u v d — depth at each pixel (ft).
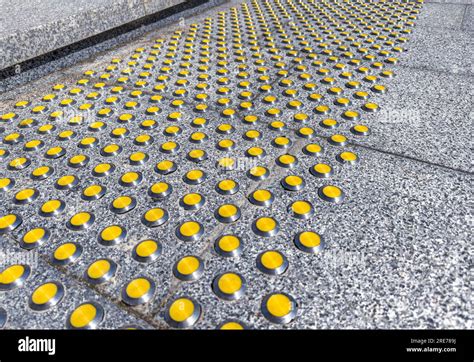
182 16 18.51
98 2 14.03
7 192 7.27
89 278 5.35
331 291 5.05
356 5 19.21
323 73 11.58
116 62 13.30
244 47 14.20
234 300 4.98
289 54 13.30
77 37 12.69
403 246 5.68
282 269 5.36
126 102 10.42
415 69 11.66
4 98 11.18
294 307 4.84
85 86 11.57
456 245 5.66
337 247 5.71
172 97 10.61
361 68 11.71
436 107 9.45
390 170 7.30
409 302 4.87
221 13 19.12
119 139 8.74
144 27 16.39
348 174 7.25
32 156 8.31
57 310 4.97
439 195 6.63
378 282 5.15
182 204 6.63
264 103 10.05
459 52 12.80
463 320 4.64
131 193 7.03
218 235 6.01
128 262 5.60
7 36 10.71
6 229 6.34
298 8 19.33
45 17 12.18
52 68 12.86
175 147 8.25
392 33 14.85
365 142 8.19
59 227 6.35
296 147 8.14
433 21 16.24
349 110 9.50
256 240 5.89
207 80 11.56
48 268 5.58
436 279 5.16
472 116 8.98
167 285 5.22
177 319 4.72
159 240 5.96
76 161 7.94
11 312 4.98
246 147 8.23
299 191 6.88
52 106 10.46
